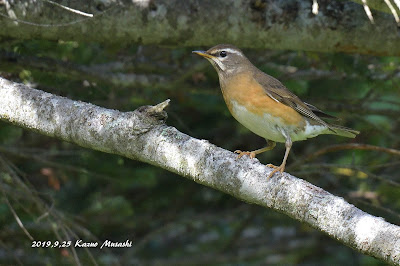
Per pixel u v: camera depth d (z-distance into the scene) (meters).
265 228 15.66
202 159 7.30
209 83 13.79
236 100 10.10
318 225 6.71
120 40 11.13
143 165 13.48
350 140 14.33
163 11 10.90
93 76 12.55
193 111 14.51
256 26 11.09
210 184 7.32
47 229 11.78
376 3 8.90
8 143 13.17
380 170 13.65
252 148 14.49
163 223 15.23
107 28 10.90
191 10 10.95
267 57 13.40
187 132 13.52
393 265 6.20
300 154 14.69
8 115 8.12
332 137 14.69
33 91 8.15
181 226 15.95
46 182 13.55
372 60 13.35
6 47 12.12
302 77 13.39
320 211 6.70
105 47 12.87
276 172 7.11
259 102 9.93
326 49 11.42
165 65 13.57
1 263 12.03
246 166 7.18
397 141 13.65
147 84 12.97
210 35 11.15
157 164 7.50
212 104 14.05
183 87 13.26
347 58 12.51
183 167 7.38
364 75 12.84
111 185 14.23
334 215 6.62
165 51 13.76
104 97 13.25
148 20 10.91
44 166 13.30
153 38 11.13
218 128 14.61
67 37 10.96
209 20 11.00
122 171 13.23
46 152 12.61
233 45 10.41
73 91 13.04
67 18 10.69
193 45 11.39
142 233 15.25
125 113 7.61
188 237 16.12
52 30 10.83
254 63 13.41
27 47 12.40
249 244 16.11
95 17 10.73
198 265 15.47
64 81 12.88
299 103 10.16
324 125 10.29
